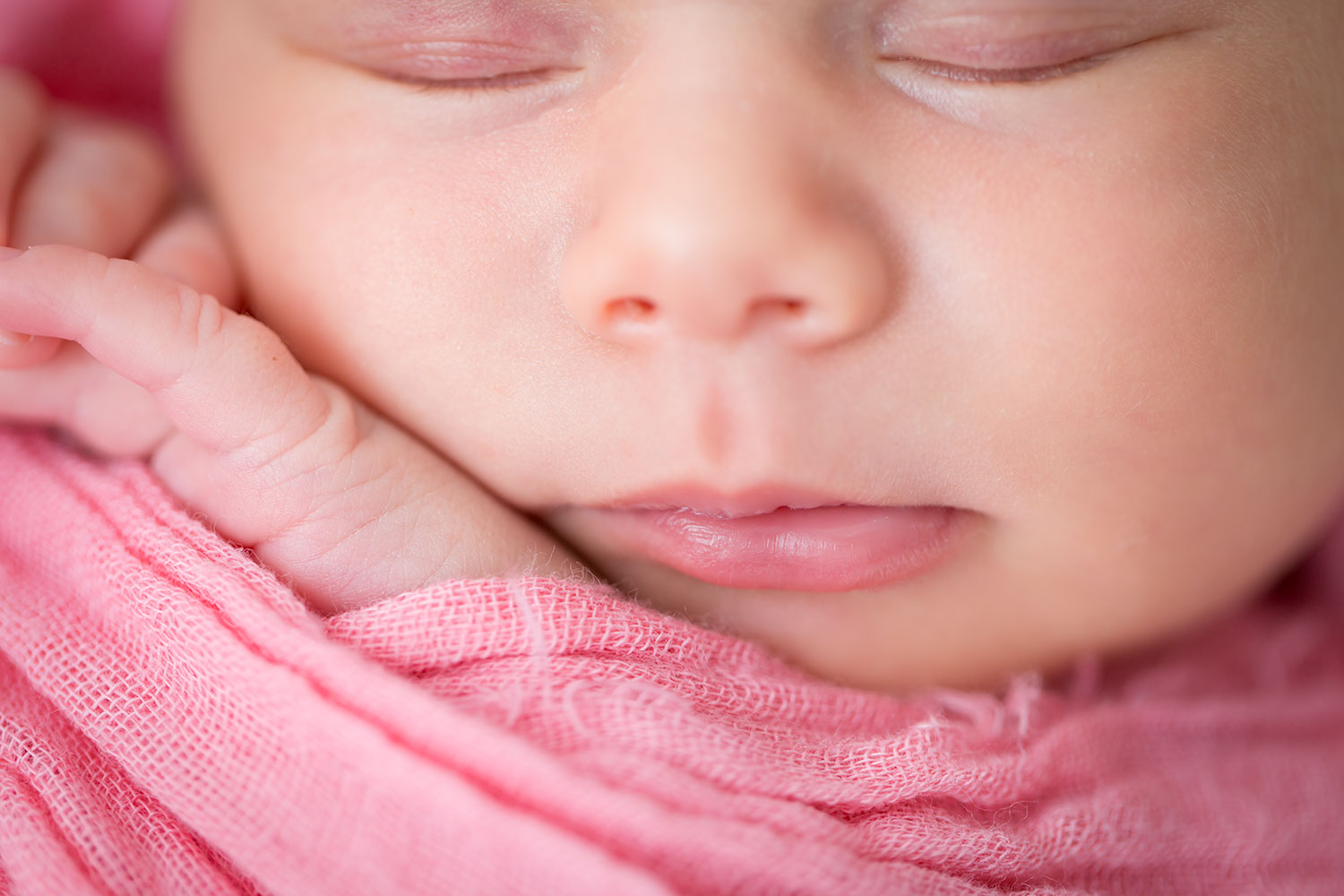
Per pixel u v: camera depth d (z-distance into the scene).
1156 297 0.18
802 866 0.17
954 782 0.18
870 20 0.18
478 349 0.19
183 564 0.18
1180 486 0.19
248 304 0.20
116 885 0.18
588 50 0.18
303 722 0.17
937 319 0.18
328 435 0.18
